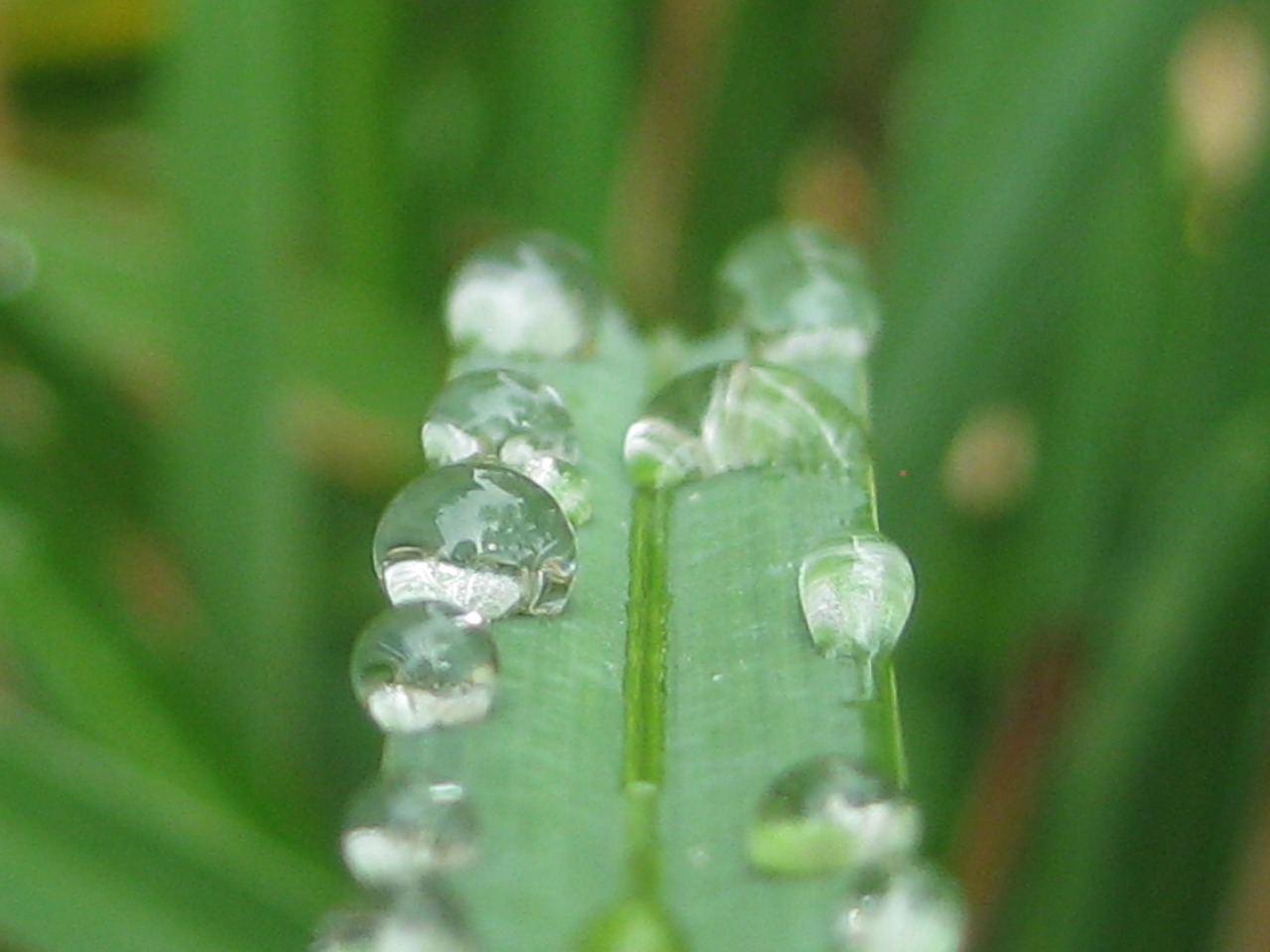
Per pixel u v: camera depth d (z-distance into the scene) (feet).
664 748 0.25
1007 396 0.41
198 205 0.36
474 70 0.44
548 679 0.25
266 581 0.36
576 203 0.41
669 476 0.27
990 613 0.39
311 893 0.31
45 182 0.41
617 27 0.41
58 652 0.35
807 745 0.25
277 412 0.36
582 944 0.24
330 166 0.41
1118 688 0.33
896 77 0.44
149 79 0.46
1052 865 0.34
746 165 0.44
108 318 0.39
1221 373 0.38
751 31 0.42
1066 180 0.34
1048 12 0.34
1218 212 0.42
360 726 0.39
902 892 0.24
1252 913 0.35
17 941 0.30
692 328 0.44
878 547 0.26
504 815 0.24
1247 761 0.33
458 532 0.26
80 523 0.39
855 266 0.29
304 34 0.38
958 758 0.37
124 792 0.30
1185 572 0.33
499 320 0.28
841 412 0.27
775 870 0.24
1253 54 0.43
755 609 0.26
